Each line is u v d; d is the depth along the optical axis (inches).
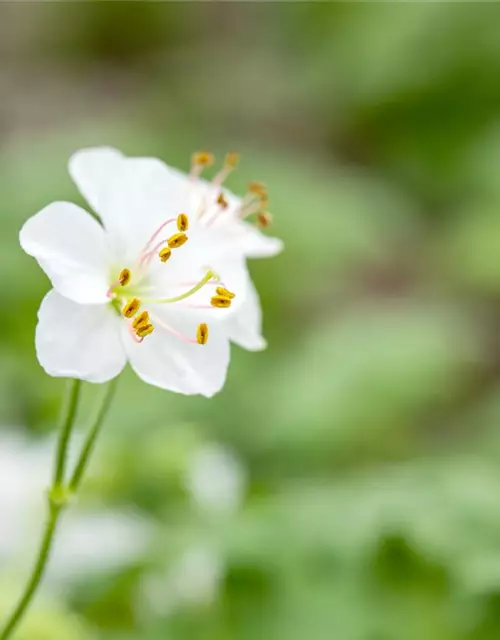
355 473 19.0
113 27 45.5
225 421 20.5
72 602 16.3
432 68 30.4
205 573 16.2
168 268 13.5
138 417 19.9
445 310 24.3
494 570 15.3
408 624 15.6
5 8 47.3
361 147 32.9
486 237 24.7
